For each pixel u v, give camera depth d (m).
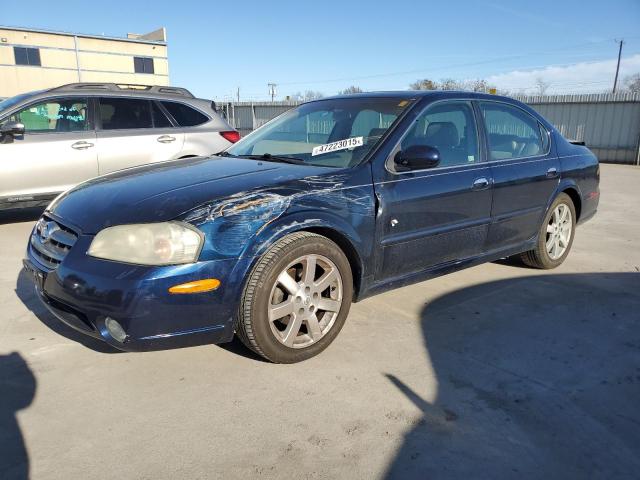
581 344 3.49
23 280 4.51
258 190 2.96
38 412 2.62
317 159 3.66
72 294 2.71
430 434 2.50
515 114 4.63
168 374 3.00
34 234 3.31
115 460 2.29
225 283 2.76
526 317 3.92
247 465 2.27
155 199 2.89
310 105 4.47
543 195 4.68
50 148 6.32
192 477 2.20
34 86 48.25
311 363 3.16
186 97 7.53
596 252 5.90
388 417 2.63
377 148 3.51
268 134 4.34
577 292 4.49
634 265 5.36
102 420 2.57
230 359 3.18
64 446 2.38
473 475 2.23
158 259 2.64
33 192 6.29
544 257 4.93
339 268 3.22
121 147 6.80
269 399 2.77
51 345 3.31
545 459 2.35
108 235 2.73
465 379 3.01
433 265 3.87
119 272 2.62
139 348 2.67
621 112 18.92
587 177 5.22
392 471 2.25
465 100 4.20
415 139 3.72
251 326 2.92
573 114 20.00
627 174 15.10
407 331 3.64
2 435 2.44
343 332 3.60
